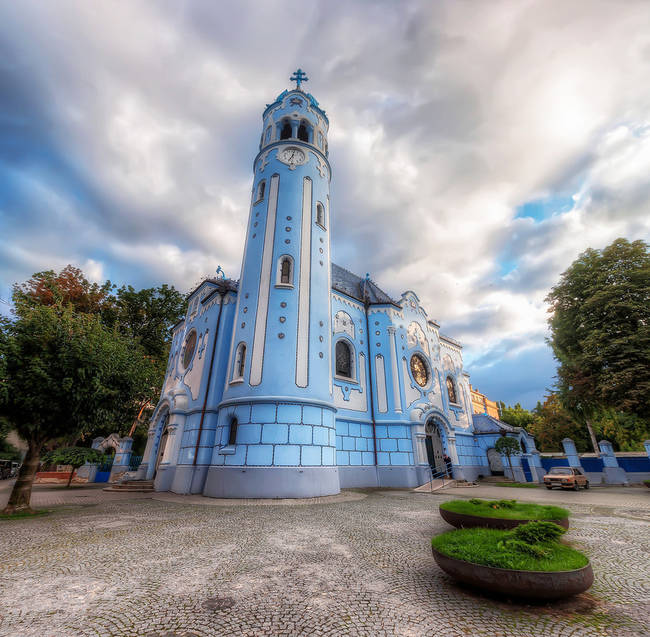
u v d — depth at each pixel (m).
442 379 28.67
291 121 23.81
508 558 4.90
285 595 4.98
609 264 25.42
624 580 5.66
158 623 4.18
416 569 6.07
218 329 21.02
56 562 6.44
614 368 22.59
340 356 23.22
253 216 21.58
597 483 26.33
